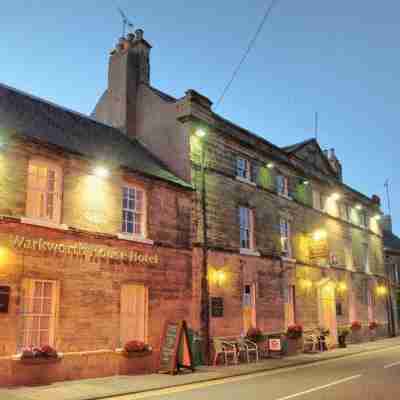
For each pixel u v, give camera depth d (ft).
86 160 52.49
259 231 78.59
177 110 70.33
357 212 122.01
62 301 47.42
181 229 63.36
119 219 55.26
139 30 81.30
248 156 79.61
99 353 49.60
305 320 86.12
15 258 44.21
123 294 54.90
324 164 108.27
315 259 93.71
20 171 46.19
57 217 49.16
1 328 42.01
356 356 76.48
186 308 61.67
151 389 42.52
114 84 79.10
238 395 38.75
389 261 148.36
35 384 43.34
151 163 65.98
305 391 40.19
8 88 60.23
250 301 74.23
